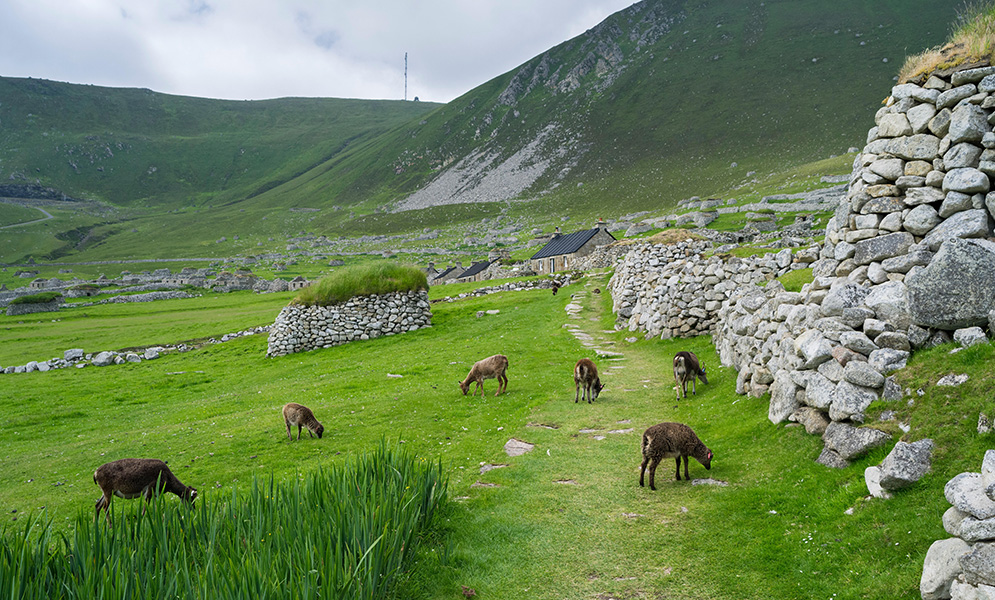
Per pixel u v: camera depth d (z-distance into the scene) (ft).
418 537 29.43
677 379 53.98
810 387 35.01
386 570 25.13
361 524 25.55
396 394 68.49
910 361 31.37
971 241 31.24
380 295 132.46
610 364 75.61
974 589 17.90
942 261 31.60
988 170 35.37
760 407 43.16
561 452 43.16
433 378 77.61
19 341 174.70
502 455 43.70
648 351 81.25
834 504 27.45
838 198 346.54
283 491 29.35
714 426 44.16
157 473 34.27
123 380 108.78
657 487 35.42
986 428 24.64
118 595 20.88
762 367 44.91
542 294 168.14
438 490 33.12
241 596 20.18
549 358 83.51
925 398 28.58
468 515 33.22
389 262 139.95
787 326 42.93
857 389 31.65
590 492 35.60
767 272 75.41
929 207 37.99
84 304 313.53
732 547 27.40
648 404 54.34
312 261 552.00
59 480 48.08
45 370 129.80
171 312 239.09
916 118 40.01
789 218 315.37
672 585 25.29
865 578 22.27
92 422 74.54
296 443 51.13
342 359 111.24
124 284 428.56
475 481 38.78
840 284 40.09
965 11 41.70
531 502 34.63
